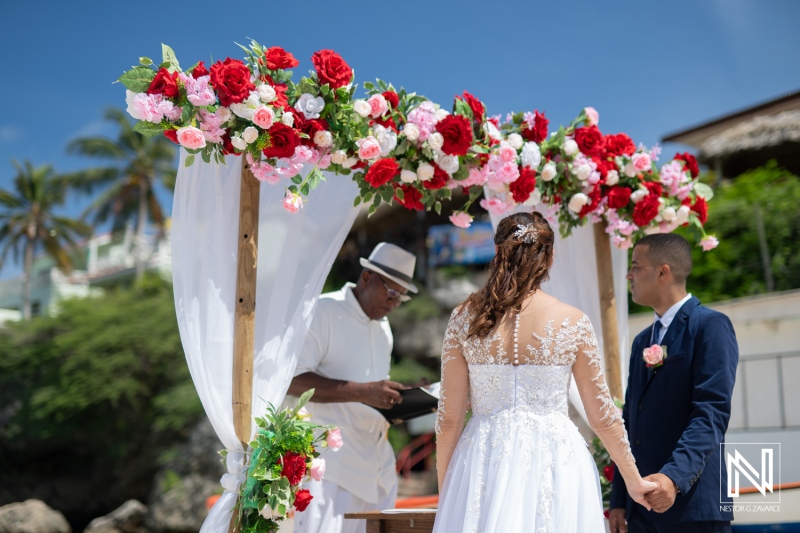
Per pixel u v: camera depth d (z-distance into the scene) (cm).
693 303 340
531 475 267
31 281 4150
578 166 422
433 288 2188
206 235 349
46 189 4162
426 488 1742
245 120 332
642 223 439
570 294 461
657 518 320
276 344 354
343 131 351
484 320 278
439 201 399
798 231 1248
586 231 468
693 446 302
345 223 380
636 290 353
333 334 452
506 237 290
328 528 427
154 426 2084
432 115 372
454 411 285
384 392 414
